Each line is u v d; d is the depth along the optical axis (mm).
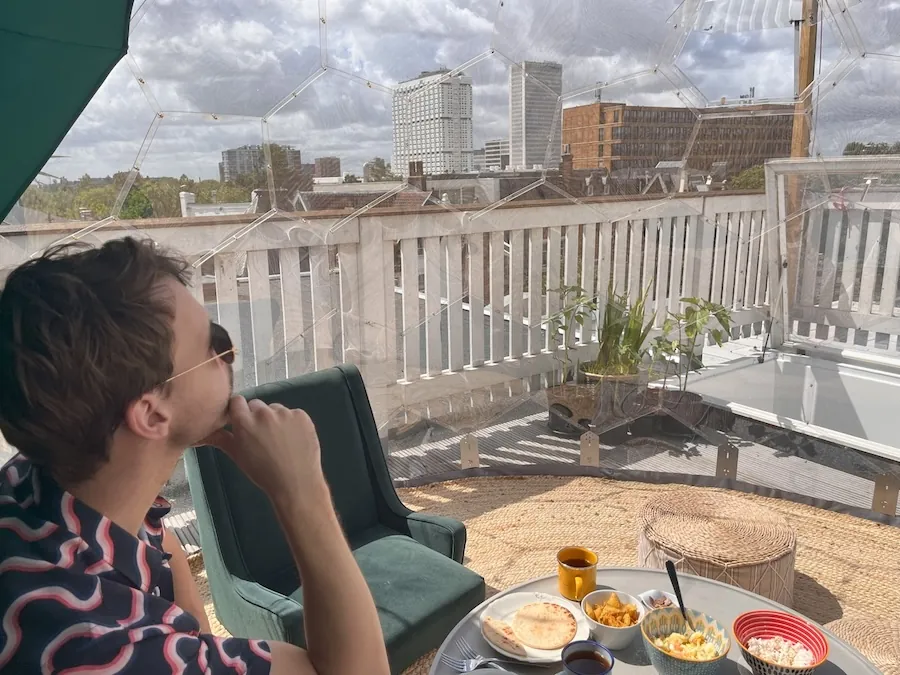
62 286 461
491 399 2699
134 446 510
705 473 2590
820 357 2434
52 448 482
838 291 2336
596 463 2604
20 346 450
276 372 2055
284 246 1966
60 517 494
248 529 1580
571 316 2496
